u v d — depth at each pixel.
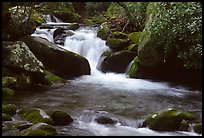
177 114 7.40
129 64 12.70
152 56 11.40
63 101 9.11
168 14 10.74
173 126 7.29
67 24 16.34
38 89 10.23
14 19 12.13
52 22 17.70
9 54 10.41
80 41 14.46
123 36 13.84
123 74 12.62
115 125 7.49
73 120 7.56
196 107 9.02
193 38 10.30
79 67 12.21
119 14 17.22
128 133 7.04
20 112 7.68
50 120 7.17
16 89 9.95
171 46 10.86
